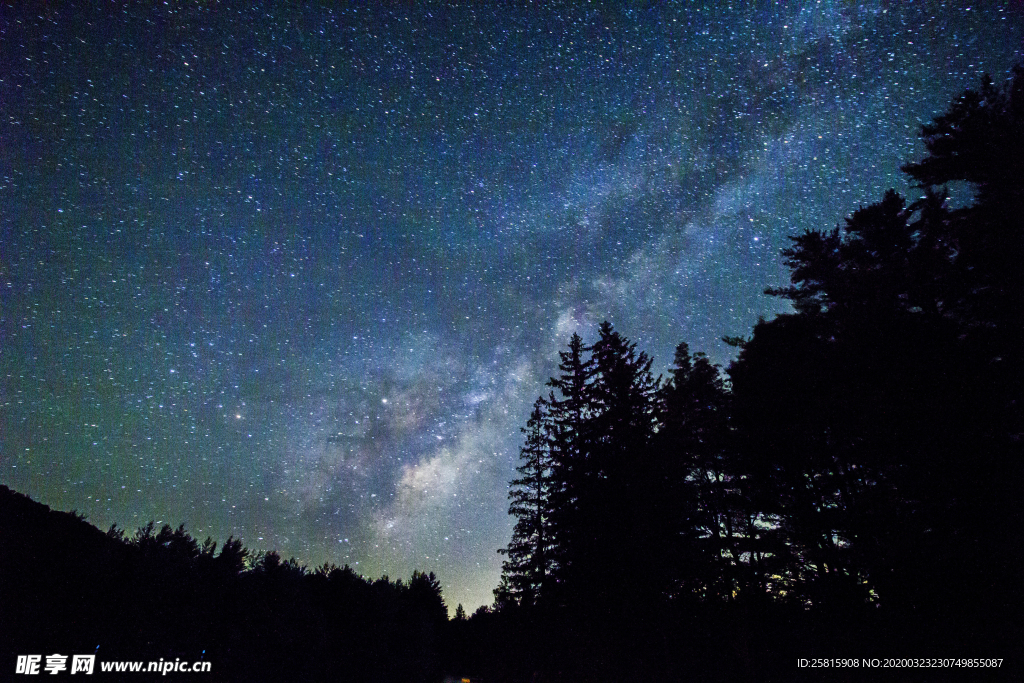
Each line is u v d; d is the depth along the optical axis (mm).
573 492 17922
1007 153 10820
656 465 17031
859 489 14227
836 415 13797
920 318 12617
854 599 13117
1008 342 10586
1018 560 9078
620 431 18281
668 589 14883
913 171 12789
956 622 9656
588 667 14172
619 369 20500
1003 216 10703
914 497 11039
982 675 9055
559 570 16828
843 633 12383
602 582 15023
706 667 13781
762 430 16219
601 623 14500
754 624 15156
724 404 18719
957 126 12055
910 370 11453
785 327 17359
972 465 9969
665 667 13766
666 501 16516
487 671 17391
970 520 10008
